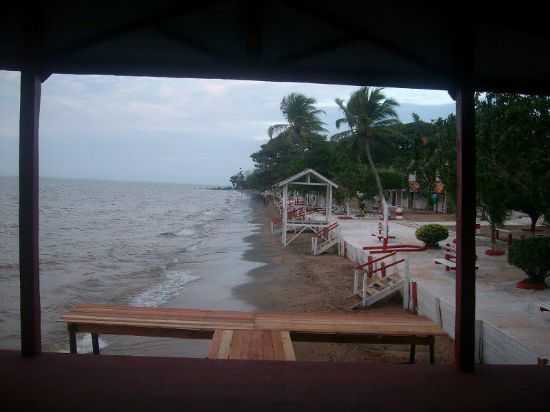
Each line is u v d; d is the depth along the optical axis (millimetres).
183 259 25000
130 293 16688
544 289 11648
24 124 4277
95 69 4414
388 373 4480
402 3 3975
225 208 83438
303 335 6270
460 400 3918
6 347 11133
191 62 4703
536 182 12789
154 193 176500
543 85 4555
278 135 61250
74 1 3963
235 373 4434
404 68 4758
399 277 13242
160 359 4750
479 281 12789
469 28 4227
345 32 4191
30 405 3738
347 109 33688
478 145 13852
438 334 6160
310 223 28125
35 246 4473
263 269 21047
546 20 4004
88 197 123625
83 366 4492
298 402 3850
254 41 4305
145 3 4004
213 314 6852
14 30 4395
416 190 43469
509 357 7578
